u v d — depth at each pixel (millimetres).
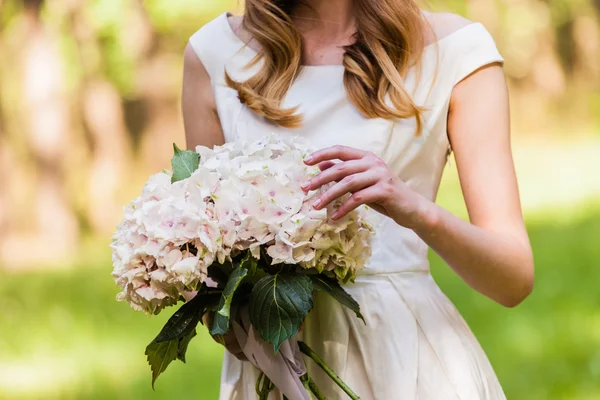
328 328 3023
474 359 3059
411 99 3059
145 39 18969
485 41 3135
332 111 3119
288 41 3160
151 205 2738
